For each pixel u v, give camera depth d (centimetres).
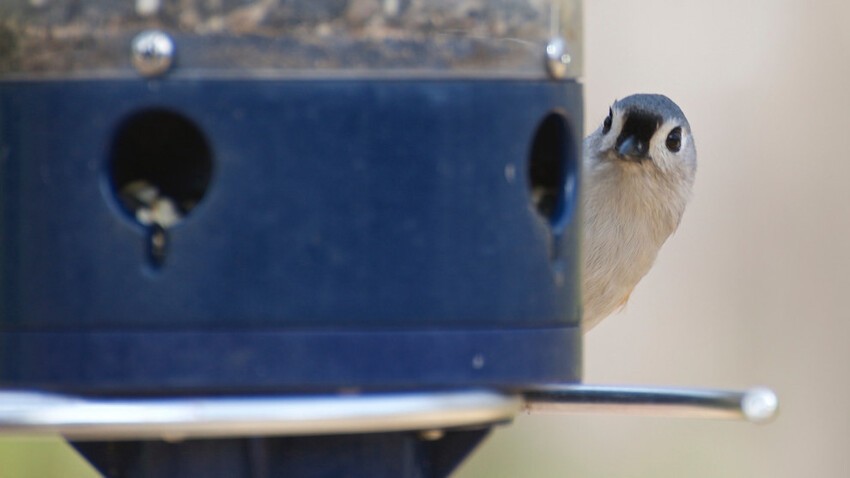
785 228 2111
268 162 758
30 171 779
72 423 712
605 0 2109
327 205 762
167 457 800
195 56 759
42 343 772
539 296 815
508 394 807
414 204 775
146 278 757
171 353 754
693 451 1981
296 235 759
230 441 796
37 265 775
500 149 799
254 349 754
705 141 2100
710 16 2102
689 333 2103
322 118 763
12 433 716
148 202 798
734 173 2105
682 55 2102
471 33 791
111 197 765
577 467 1914
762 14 2097
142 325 757
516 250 802
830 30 2091
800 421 2091
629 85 2086
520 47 812
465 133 788
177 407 729
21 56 782
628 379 2103
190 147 820
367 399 750
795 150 2100
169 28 761
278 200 759
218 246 755
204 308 753
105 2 764
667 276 2111
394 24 774
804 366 2111
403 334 770
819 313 2103
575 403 806
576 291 858
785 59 2098
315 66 764
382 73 773
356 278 763
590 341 2108
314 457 806
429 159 779
